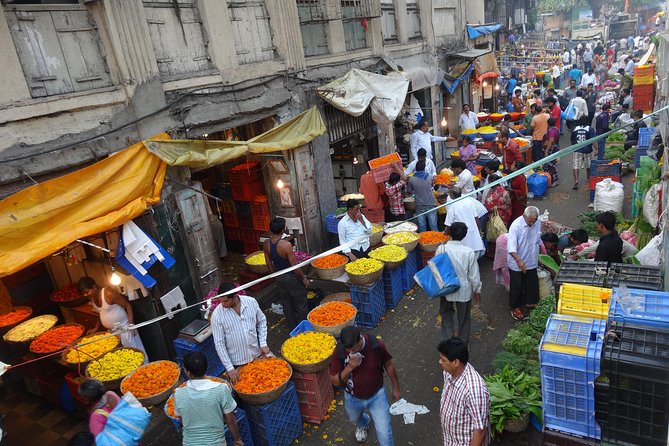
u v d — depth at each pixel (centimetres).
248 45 800
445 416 366
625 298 441
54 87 532
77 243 616
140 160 588
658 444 370
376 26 1134
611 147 1379
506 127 1160
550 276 717
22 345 663
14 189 497
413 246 803
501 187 878
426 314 752
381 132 1180
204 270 727
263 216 980
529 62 2894
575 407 398
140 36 607
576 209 1105
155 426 580
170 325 667
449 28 1633
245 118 781
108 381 540
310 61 937
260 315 543
